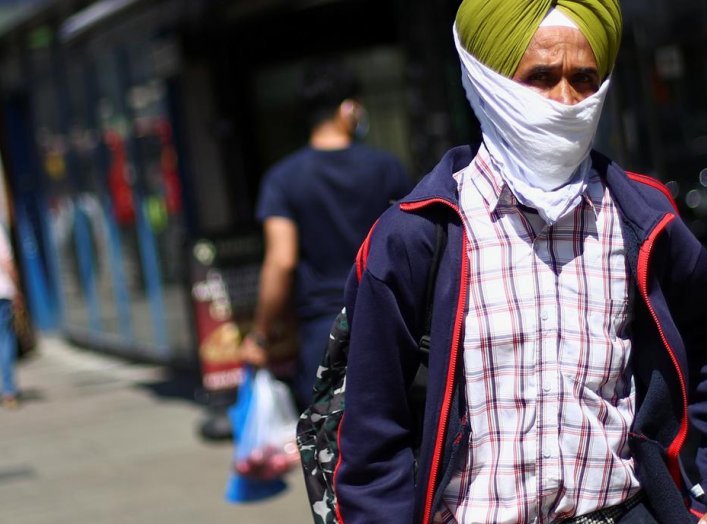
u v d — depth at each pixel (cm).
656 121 1153
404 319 411
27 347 1922
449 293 402
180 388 1883
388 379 410
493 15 400
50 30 2261
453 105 1300
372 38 1666
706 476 432
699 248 425
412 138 1324
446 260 404
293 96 1731
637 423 411
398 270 407
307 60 1723
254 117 1788
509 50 399
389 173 812
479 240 405
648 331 414
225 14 1653
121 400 1839
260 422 972
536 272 402
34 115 2648
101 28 1745
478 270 404
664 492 407
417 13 1299
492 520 401
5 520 1182
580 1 400
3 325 1881
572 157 398
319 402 448
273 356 980
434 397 403
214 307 1413
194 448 1427
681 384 414
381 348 409
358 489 413
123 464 1384
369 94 1692
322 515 436
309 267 804
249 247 1414
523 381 400
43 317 2869
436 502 405
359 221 800
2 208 2720
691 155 1188
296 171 802
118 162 2128
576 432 400
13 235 2742
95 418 1711
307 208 797
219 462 1341
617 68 1114
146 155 1983
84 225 2405
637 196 414
